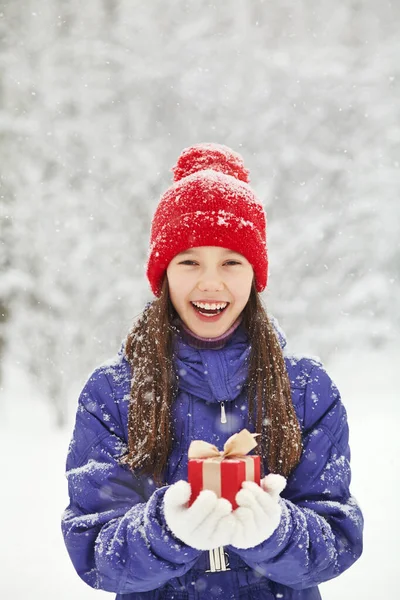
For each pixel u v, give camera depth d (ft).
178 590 5.78
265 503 4.69
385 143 40.52
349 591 13.00
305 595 5.93
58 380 30.53
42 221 33.81
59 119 37.86
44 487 20.15
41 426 30.32
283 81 40.63
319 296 37.81
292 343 37.88
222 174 6.59
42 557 14.70
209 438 6.04
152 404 6.03
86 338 32.83
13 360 33.40
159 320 6.23
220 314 6.22
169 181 38.63
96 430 6.14
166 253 6.42
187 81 39.83
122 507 5.81
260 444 6.10
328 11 45.88
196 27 41.24
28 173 34.73
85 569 5.75
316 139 40.70
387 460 22.58
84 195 36.19
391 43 43.42
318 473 6.02
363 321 38.42
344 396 36.91
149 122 39.96
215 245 6.24
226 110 40.09
